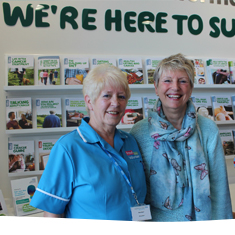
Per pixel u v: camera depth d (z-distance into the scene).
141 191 1.16
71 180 0.97
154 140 1.29
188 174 1.23
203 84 2.54
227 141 2.63
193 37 2.75
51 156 0.99
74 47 2.46
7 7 2.34
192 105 1.29
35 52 2.38
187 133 1.22
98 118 1.08
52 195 0.94
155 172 1.24
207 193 1.21
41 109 2.29
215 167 1.30
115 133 1.20
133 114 2.43
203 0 2.78
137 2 2.60
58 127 2.24
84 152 1.00
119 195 1.01
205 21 2.79
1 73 2.30
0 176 2.23
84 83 1.11
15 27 2.36
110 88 1.04
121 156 1.14
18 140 2.27
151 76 2.51
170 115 1.28
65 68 2.36
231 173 2.64
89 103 1.12
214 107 2.64
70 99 2.36
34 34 2.38
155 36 2.65
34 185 2.09
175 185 1.21
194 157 1.24
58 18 2.43
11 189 2.22
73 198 0.99
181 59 1.21
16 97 2.30
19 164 2.19
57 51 2.42
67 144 0.99
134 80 2.45
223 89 2.78
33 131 2.18
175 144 1.28
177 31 2.70
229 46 2.86
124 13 2.57
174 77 1.18
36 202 0.93
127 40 2.58
